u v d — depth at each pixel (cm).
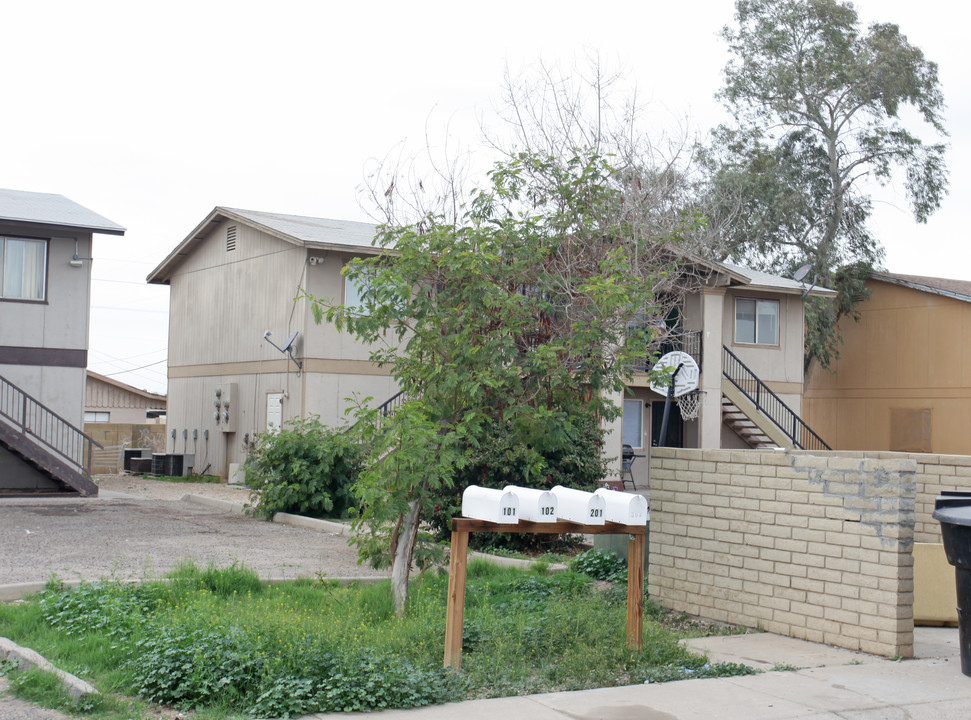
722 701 615
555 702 611
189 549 1289
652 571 996
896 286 3216
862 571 777
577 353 880
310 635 660
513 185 1028
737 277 2508
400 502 836
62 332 2161
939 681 675
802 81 3441
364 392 2320
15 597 919
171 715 571
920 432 3094
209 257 2775
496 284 899
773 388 2827
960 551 694
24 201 2298
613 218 1449
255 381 2480
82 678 625
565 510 718
